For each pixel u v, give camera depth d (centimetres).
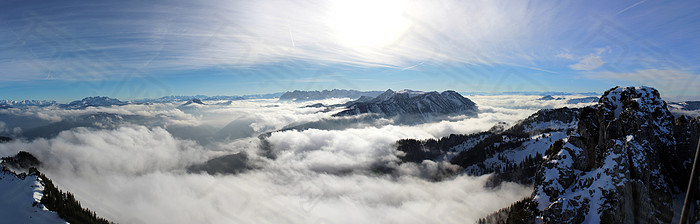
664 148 6288
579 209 5953
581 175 6600
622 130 6588
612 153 6116
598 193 5888
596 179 6112
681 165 6019
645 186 5656
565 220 5972
